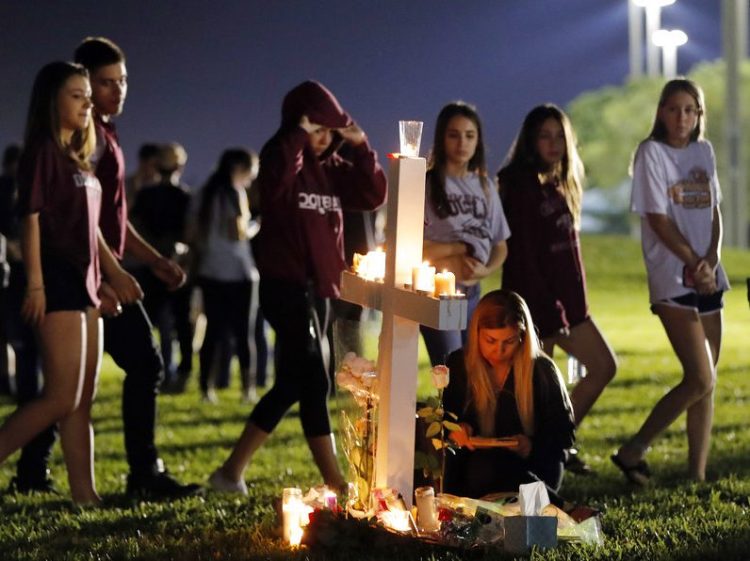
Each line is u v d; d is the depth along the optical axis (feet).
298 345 29.50
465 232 31.04
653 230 31.40
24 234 27.20
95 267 28.27
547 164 32.27
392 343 23.48
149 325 30.58
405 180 23.30
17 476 32.04
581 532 23.76
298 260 29.45
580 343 32.68
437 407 24.29
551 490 24.52
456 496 25.25
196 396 50.93
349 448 25.11
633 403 47.29
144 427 30.48
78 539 25.76
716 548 23.54
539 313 32.07
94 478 32.42
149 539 25.48
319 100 29.35
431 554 22.79
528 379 25.32
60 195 27.43
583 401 32.76
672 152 31.55
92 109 29.35
